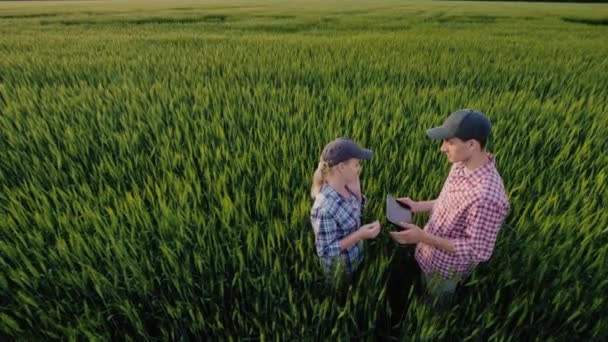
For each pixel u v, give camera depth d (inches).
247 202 134.6
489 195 79.2
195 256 106.6
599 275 100.7
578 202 131.4
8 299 105.3
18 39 541.3
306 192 137.6
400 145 177.0
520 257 109.9
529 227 117.2
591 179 149.1
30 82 302.7
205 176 148.6
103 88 275.3
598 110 215.8
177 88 261.6
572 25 751.1
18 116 213.3
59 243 110.5
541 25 750.5
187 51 419.8
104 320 100.4
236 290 106.7
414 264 120.7
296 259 112.6
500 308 98.3
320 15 1020.5
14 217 131.4
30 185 144.3
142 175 156.9
